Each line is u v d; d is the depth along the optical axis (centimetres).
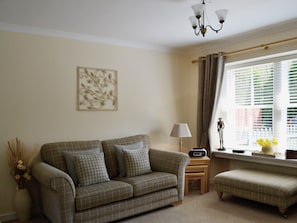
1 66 317
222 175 362
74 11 286
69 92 363
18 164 307
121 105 409
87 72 377
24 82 331
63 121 358
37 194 338
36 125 339
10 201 323
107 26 338
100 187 289
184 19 313
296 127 362
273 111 386
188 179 394
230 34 381
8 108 321
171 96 465
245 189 334
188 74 481
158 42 420
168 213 322
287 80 371
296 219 301
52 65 350
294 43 344
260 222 294
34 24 325
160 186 325
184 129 414
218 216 312
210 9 285
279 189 300
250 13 299
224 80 449
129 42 411
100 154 334
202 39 405
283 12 297
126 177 339
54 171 268
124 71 411
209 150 435
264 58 390
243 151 404
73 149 339
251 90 415
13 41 324
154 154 381
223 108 450
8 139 321
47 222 308
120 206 295
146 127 435
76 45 369
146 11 287
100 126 388
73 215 265
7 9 277
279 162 349
